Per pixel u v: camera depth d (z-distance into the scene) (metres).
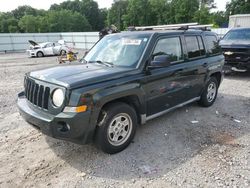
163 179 3.09
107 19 83.31
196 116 5.18
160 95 4.20
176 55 4.56
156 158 3.56
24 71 12.65
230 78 9.29
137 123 4.03
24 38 31.83
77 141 3.29
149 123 4.77
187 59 4.80
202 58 5.23
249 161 3.47
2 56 24.09
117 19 77.94
